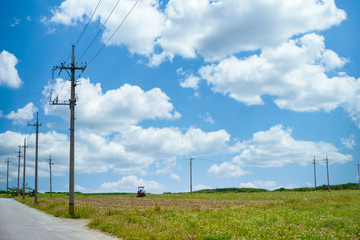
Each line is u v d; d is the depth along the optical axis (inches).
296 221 777.6
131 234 636.7
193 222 754.8
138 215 981.8
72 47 1225.4
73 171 1175.6
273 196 2475.4
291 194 2770.7
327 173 3892.7
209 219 842.8
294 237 557.9
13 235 660.7
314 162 3959.2
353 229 649.6
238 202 1884.8
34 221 992.9
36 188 2068.2
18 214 1302.9
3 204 2309.3
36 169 2076.8
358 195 1988.2
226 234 601.0
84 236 649.0
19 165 4183.1
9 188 4889.3
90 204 1847.9
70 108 1200.2
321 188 4776.1
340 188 4650.6
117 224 760.3
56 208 1370.6
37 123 2082.9
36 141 2084.2
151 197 3080.7
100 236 653.3
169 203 1910.7
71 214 1132.5
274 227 674.2
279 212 1031.0
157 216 940.0
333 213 973.2
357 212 1001.5
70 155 1179.3
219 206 1551.4
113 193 4790.8
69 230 756.0
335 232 623.5
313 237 565.0
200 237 577.6
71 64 1206.9
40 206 1717.5
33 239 602.2
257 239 555.5
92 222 849.5
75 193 4800.7
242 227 670.5
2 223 928.9
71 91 1203.2
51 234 677.9
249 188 5925.2
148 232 647.1
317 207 1214.9
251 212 1047.0
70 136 1187.3
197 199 2500.0
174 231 637.3
